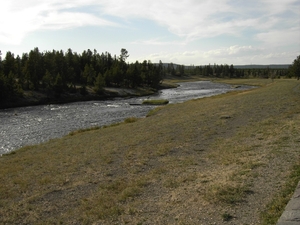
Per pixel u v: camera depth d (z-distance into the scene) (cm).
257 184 845
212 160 1219
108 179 1132
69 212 848
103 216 785
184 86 12744
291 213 610
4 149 2278
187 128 2095
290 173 880
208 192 840
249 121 2097
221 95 5759
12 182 1211
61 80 7288
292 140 1299
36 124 3491
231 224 643
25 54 9531
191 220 693
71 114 4412
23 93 6631
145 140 1817
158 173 1133
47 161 1527
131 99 7462
